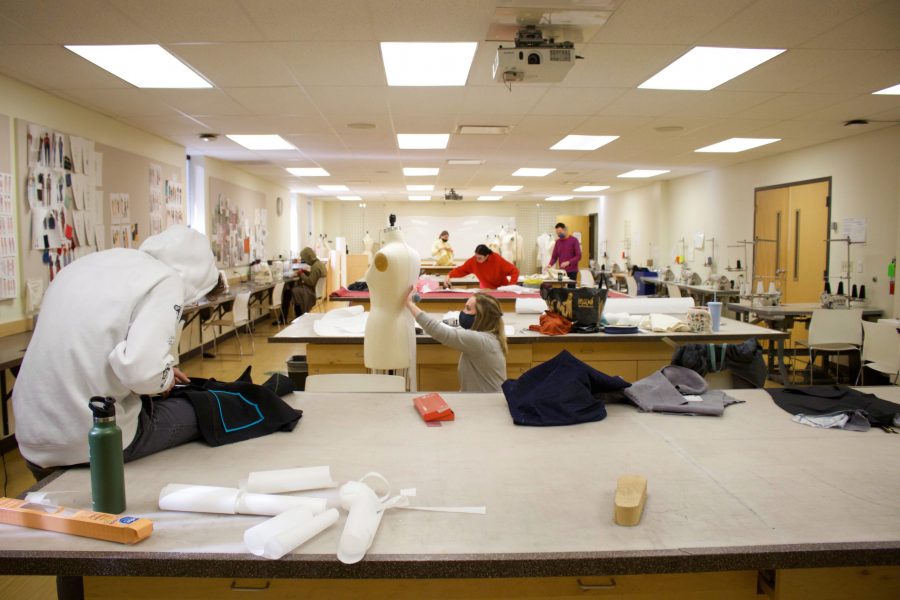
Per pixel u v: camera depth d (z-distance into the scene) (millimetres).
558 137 6430
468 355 2936
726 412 2031
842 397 2066
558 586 1222
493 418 1975
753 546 1155
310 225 15258
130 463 1586
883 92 4555
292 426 1860
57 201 4492
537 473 1520
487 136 6363
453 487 1435
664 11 2998
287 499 1312
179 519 1283
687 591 1245
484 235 17234
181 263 1768
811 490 1419
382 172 9648
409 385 2895
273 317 10172
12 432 3820
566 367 2088
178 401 1743
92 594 1237
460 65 3871
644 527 1236
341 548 1113
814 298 7008
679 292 7910
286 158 8055
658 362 3883
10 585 2299
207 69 3910
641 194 12234
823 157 6848
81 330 1486
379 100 4746
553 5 2900
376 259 2729
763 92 4535
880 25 3191
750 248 8383
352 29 3211
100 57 3672
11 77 4031
